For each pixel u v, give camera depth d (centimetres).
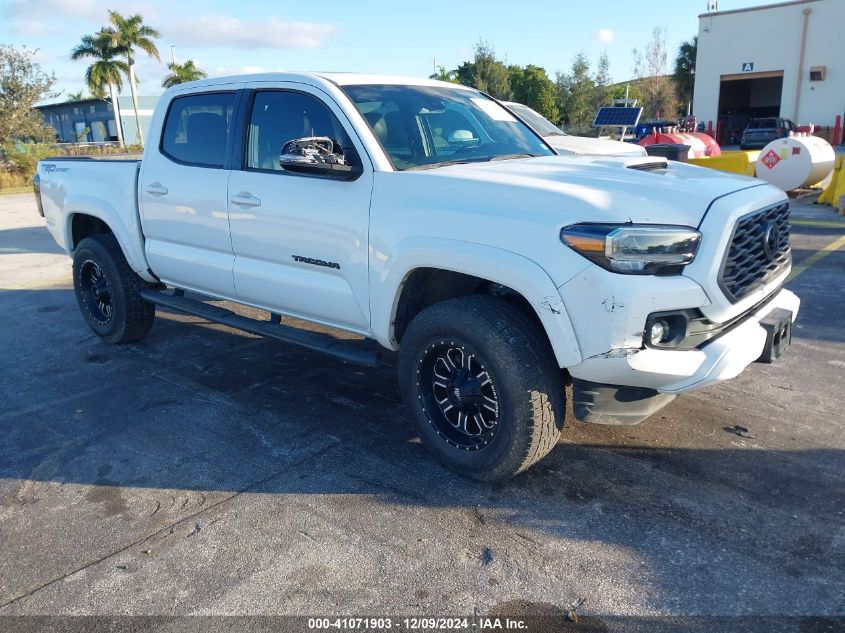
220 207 443
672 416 423
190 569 292
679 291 289
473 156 414
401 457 383
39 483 367
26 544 313
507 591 273
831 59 3572
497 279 310
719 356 302
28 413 455
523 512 326
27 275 905
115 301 559
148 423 434
